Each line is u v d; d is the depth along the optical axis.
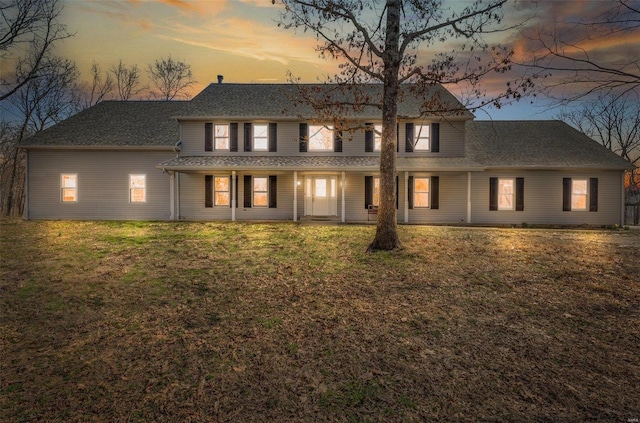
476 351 4.78
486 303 6.39
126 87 34.97
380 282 7.55
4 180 35.59
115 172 19.22
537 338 5.12
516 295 6.77
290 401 3.82
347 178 19.12
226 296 6.83
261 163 17.91
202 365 4.50
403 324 5.59
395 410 3.65
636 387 3.98
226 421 3.52
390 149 10.45
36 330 5.42
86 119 21.16
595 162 18.20
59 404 3.77
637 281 7.49
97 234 13.45
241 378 4.23
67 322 5.70
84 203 19.23
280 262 9.16
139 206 19.28
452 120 18.66
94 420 3.54
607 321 5.64
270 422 3.50
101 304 6.43
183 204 19.23
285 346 4.95
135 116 21.62
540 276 7.86
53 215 19.22
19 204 33.91
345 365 4.47
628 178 30.44
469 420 3.50
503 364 4.46
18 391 3.96
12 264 8.87
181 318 5.88
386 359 4.60
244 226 15.88
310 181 19.44
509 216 18.61
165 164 17.72
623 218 18.27
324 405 3.74
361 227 15.47
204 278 7.89
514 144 20.02
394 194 10.53
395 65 10.48
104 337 5.23
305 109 19.44
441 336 5.20
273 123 19.31
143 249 10.70
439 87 19.95
